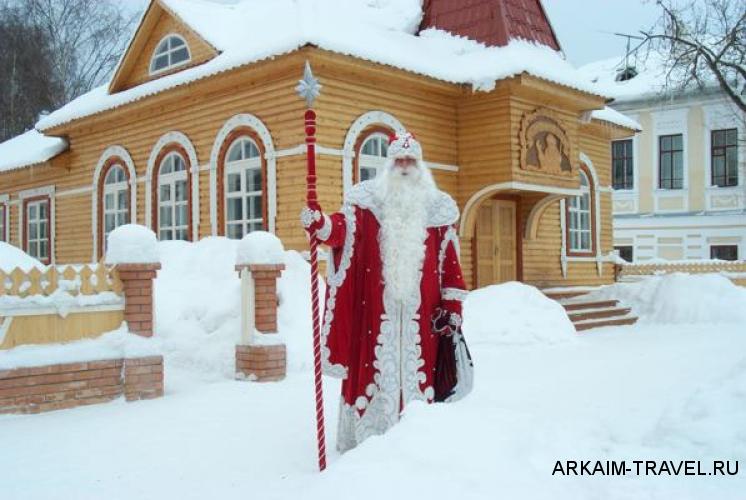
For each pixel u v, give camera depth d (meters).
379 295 5.44
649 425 6.10
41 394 7.23
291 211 12.64
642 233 30.48
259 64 12.41
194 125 14.52
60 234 18.39
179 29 15.18
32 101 35.34
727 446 4.99
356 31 13.72
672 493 4.30
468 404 5.55
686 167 29.72
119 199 16.62
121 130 16.33
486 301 12.84
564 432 5.74
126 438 6.14
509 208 16.27
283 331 9.67
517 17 15.14
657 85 29.19
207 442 5.99
